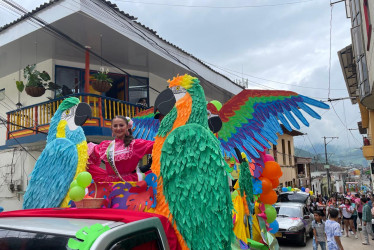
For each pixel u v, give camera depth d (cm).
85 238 165
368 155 1563
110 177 304
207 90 1537
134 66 1299
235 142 385
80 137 321
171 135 256
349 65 1448
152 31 1159
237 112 387
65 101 346
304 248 1184
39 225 189
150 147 303
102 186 267
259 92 383
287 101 373
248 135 382
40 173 320
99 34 1012
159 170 261
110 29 986
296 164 3444
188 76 288
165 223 225
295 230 1184
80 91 1196
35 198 313
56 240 171
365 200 1477
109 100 1077
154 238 205
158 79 1437
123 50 1138
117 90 1340
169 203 241
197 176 238
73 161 307
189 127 254
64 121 342
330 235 791
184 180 240
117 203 262
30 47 1079
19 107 1215
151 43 1140
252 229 413
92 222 192
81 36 1025
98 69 1247
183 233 231
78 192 247
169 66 1298
